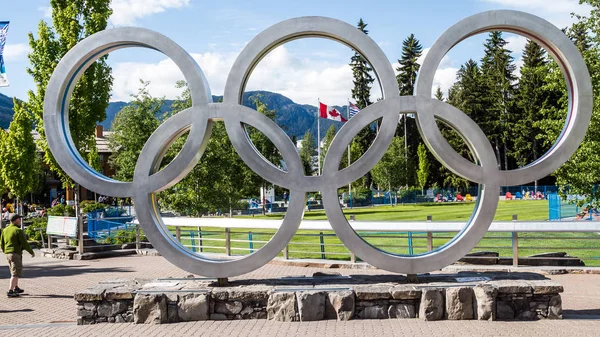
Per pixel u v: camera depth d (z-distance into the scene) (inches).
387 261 394.3
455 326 348.5
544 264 586.6
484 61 2839.6
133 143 1312.7
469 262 599.5
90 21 960.3
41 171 2253.9
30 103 956.0
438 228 578.9
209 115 399.9
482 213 393.1
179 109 1212.5
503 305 367.2
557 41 386.3
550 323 353.4
